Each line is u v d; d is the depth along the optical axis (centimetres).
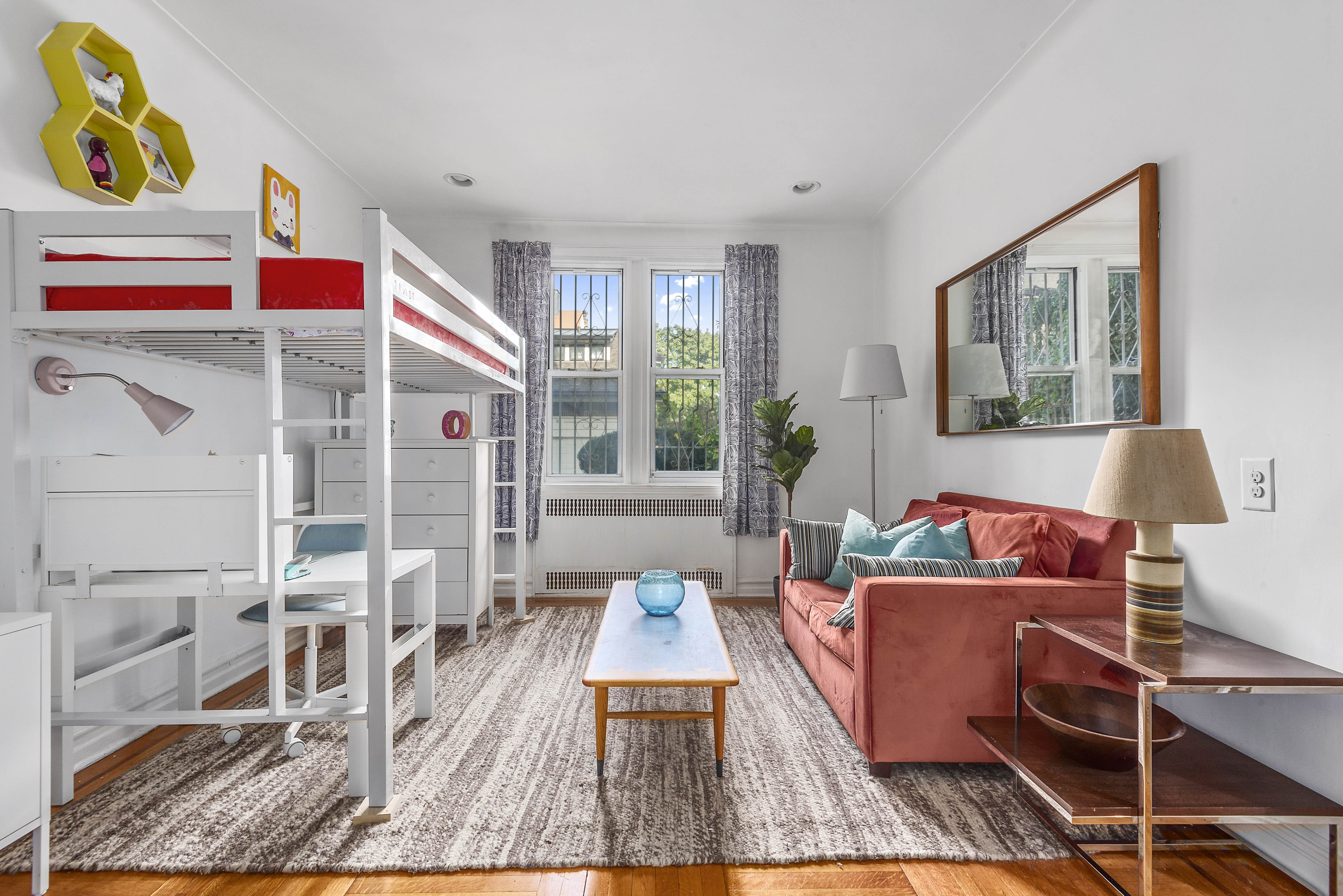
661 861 155
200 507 175
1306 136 149
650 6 230
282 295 171
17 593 169
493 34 245
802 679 282
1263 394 161
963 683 191
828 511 450
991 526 237
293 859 154
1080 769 158
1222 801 140
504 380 329
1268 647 159
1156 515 150
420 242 439
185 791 186
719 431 462
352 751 182
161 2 227
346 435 370
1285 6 154
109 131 211
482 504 358
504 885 147
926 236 367
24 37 186
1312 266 148
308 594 186
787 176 373
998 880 151
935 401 357
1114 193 211
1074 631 167
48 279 168
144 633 231
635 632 224
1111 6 215
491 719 238
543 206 417
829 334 452
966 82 279
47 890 144
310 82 277
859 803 181
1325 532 145
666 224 446
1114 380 212
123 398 220
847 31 244
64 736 178
